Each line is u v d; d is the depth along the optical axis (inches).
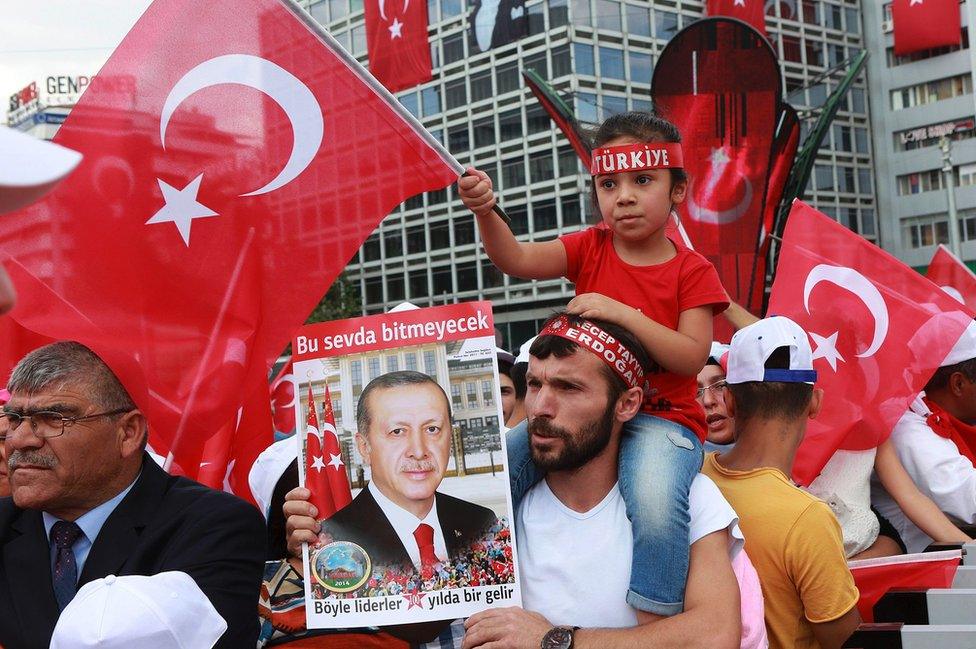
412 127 129.1
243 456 176.6
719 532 106.5
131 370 111.4
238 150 131.4
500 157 2285.9
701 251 682.2
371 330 108.2
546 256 128.0
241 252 130.4
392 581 104.8
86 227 129.2
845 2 2598.4
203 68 131.8
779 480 122.3
